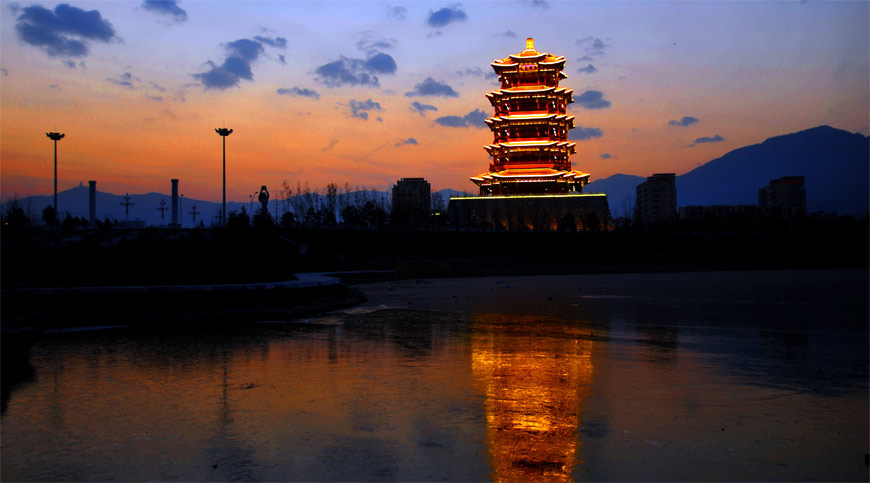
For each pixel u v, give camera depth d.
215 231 50.84
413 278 79.19
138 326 31.61
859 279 78.31
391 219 144.00
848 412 15.89
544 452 12.85
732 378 19.75
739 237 132.38
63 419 14.97
